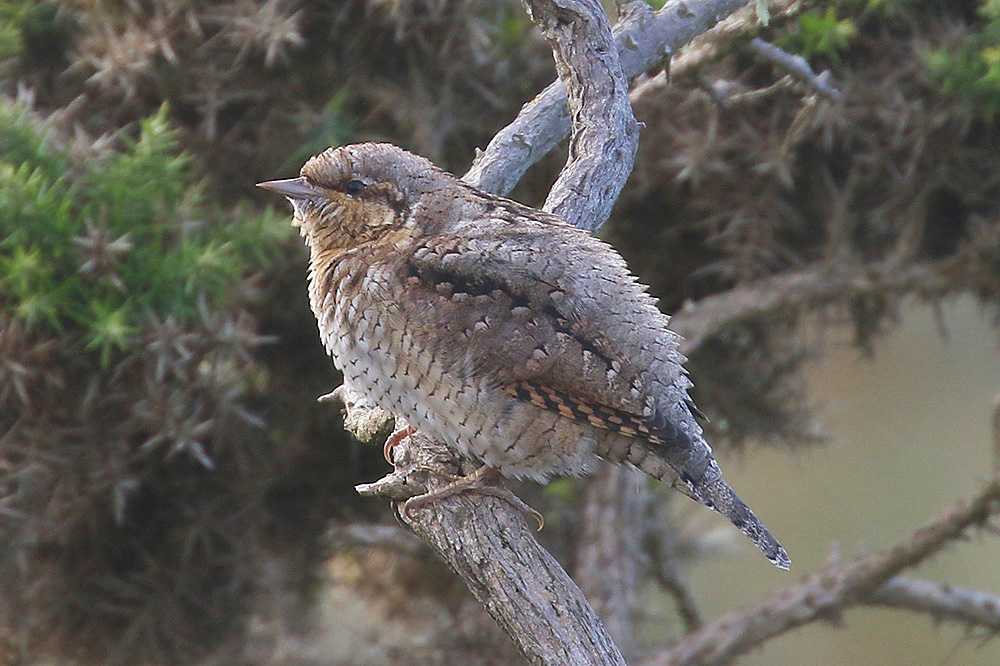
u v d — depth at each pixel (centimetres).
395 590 1063
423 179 632
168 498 854
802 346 997
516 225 614
